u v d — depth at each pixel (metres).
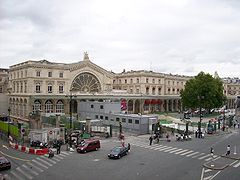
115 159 40.62
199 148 49.44
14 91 98.25
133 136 63.00
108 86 106.94
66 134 55.03
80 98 91.25
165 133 66.75
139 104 112.69
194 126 74.25
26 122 81.62
